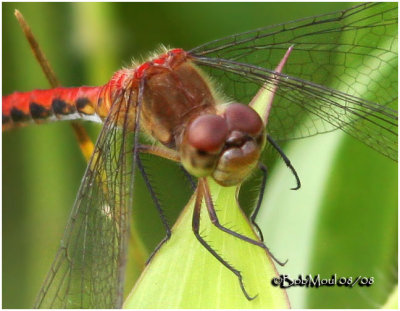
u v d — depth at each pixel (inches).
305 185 11.5
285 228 11.5
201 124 11.2
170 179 11.5
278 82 11.4
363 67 11.5
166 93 11.3
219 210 11.1
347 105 11.4
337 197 11.5
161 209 11.4
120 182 11.2
